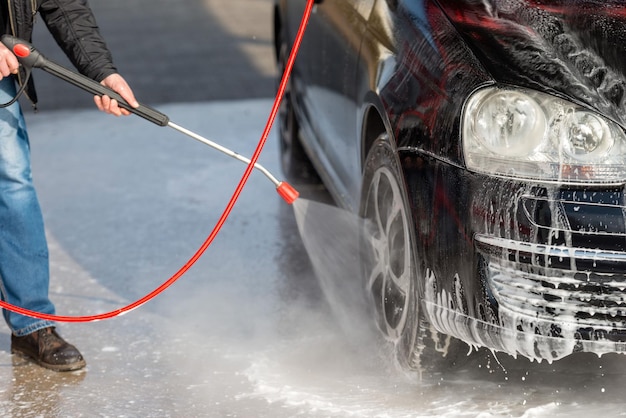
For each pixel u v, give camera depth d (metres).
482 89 7.09
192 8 31.34
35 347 8.98
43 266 8.95
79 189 14.73
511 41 7.34
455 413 7.63
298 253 11.88
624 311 6.80
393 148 7.84
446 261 7.29
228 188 14.50
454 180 7.18
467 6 7.80
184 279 11.13
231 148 16.48
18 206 8.80
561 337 6.89
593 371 8.27
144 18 29.92
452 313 7.34
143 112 8.34
